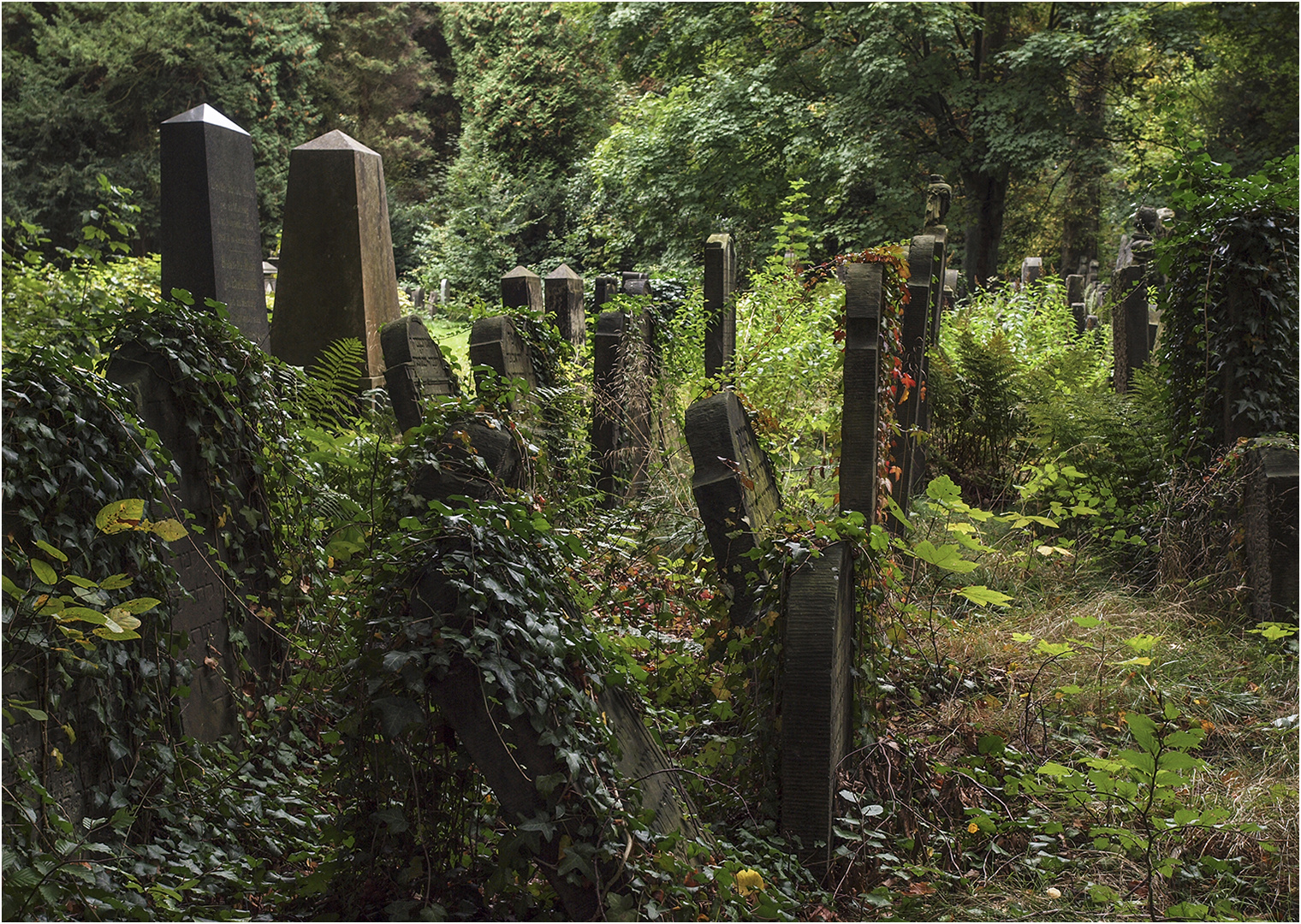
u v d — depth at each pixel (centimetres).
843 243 2270
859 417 435
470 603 255
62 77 2880
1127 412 741
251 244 738
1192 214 653
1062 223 3100
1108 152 2181
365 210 801
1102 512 702
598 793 258
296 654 430
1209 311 631
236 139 718
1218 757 432
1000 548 652
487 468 367
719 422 396
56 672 280
